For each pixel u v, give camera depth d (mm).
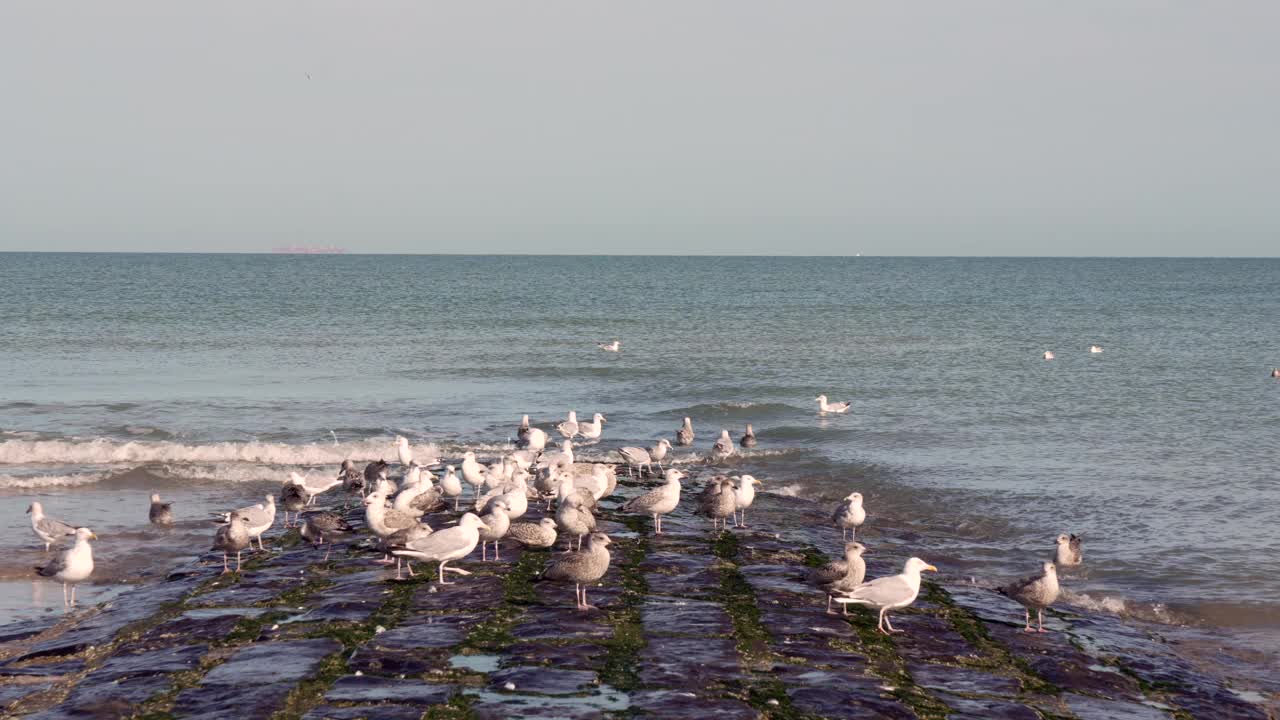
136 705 13086
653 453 30906
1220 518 25219
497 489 23406
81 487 28312
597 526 23188
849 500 23375
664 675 14086
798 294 134375
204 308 93750
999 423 39031
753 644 15461
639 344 69000
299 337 70125
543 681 13766
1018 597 17047
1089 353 63656
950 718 13109
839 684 13945
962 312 101062
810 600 17750
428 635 15508
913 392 47344
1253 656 16547
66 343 63250
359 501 26656
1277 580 20391
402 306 102125
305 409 42250
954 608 17969
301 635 15633
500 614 16562
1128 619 18297
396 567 19578
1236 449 33719
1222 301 123062
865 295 133250
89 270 196250
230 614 16719
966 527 24688
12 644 15797
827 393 47219
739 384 50281
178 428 37344
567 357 61281
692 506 26000
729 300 119125
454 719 12562
